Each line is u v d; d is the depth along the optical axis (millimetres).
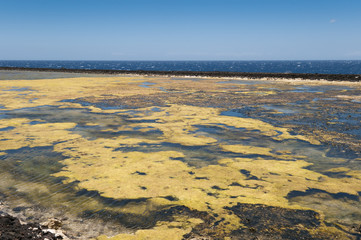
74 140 12953
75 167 9727
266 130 14828
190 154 11148
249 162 10266
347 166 9820
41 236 5594
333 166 9844
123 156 10852
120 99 26250
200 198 7594
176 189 8109
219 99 26297
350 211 6895
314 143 12523
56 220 6398
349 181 8609
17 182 8547
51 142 12609
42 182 8555
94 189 8094
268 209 7016
